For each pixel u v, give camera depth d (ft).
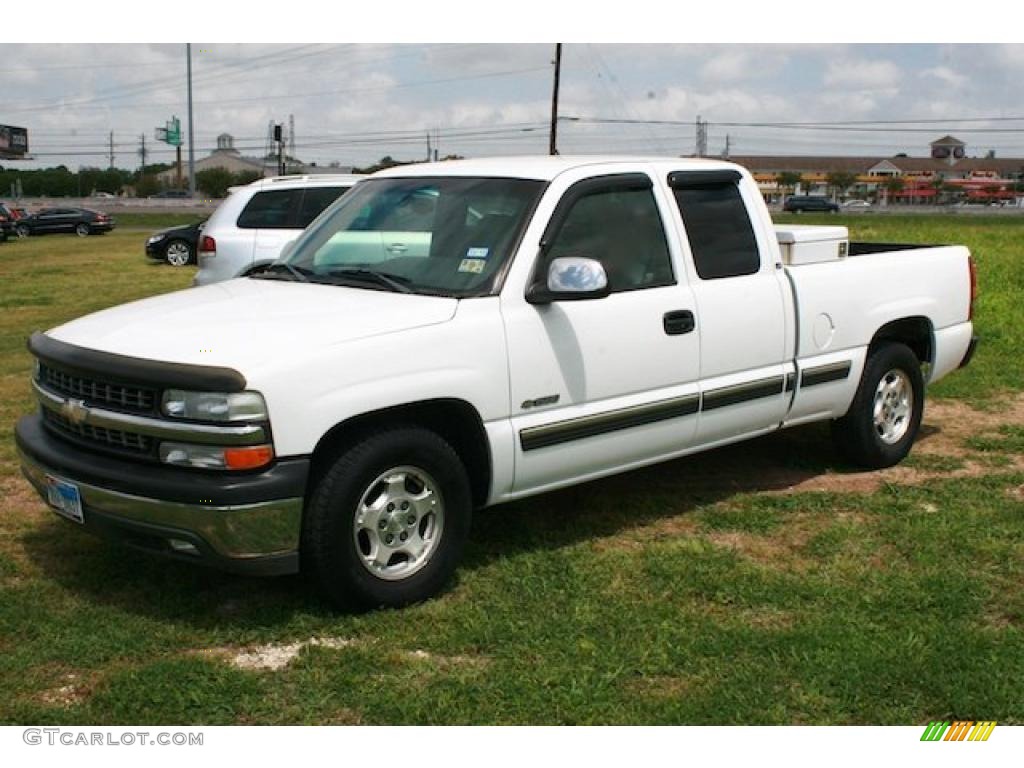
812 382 19.76
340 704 12.21
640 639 13.70
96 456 14.17
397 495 14.56
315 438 13.46
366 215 17.78
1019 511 18.85
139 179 427.33
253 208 37.88
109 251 95.61
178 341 13.96
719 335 18.03
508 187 16.66
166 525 13.43
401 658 13.16
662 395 17.31
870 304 20.81
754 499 19.71
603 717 11.89
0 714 11.93
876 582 15.65
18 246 106.93
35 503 19.33
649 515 18.89
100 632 13.93
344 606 14.33
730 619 14.40
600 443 16.62
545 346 15.78
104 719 11.85
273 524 13.29
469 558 16.72
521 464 15.74
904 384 22.04
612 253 16.90
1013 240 106.11
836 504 19.49
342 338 13.96
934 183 419.95
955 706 12.09
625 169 17.46
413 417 14.97
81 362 14.03
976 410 27.40
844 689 12.43
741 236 18.85
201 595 15.12
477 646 13.60
